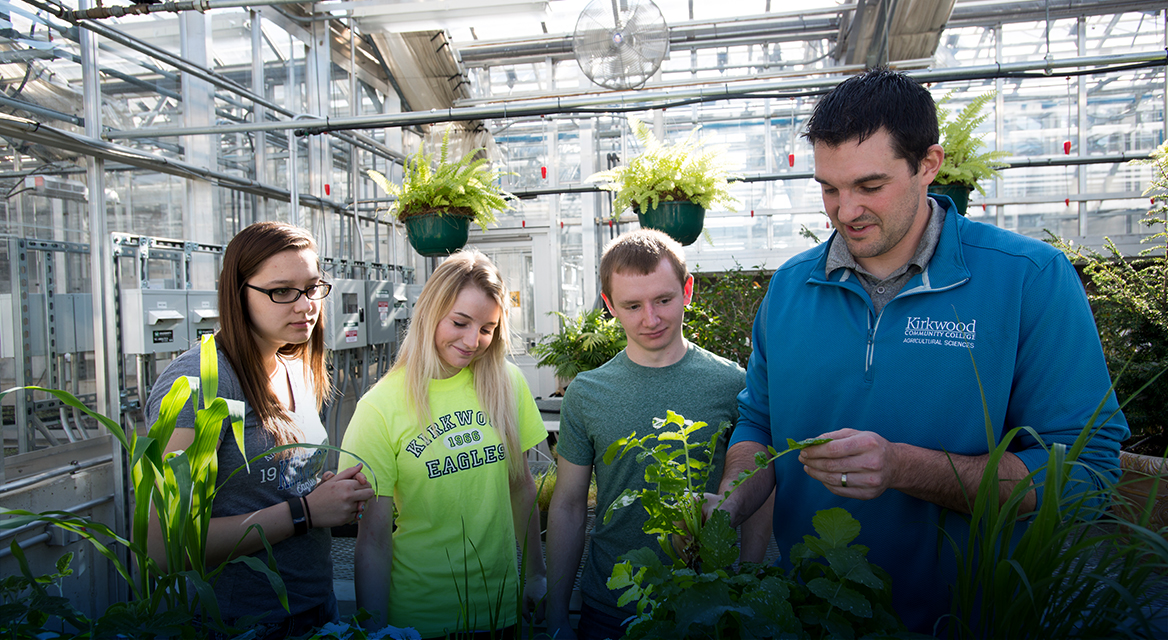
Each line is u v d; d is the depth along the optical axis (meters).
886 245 1.02
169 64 3.43
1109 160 4.88
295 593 1.29
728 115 7.17
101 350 3.04
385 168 6.03
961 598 0.76
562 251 7.15
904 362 1.07
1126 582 0.68
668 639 0.66
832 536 0.75
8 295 3.19
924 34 5.56
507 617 1.40
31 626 0.73
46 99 3.00
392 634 0.88
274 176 4.54
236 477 1.22
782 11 6.11
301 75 4.91
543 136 7.07
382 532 1.38
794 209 7.18
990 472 0.74
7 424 3.15
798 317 1.20
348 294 4.12
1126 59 3.09
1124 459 2.00
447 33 6.11
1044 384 1.00
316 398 1.49
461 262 1.44
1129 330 3.04
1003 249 1.06
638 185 2.83
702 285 5.08
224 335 1.24
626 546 1.40
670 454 0.84
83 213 3.30
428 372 1.42
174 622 0.71
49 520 0.72
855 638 0.68
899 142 0.95
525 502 1.60
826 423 1.15
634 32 3.78
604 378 1.48
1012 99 6.90
